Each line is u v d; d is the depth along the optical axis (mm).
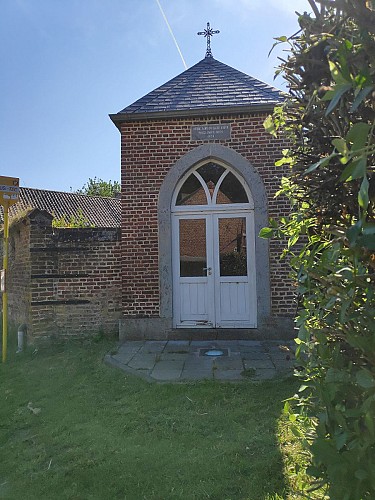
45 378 5969
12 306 9430
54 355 7203
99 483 3195
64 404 4883
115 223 25141
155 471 3316
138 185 8008
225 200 8086
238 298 7969
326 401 1783
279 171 7730
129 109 8078
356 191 1802
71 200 25828
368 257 1585
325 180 1906
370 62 1428
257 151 7812
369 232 1281
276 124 2420
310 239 2211
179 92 8469
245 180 7844
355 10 1454
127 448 3719
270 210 7754
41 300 8039
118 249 8336
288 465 3246
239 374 5562
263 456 3447
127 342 7656
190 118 7949
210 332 7723
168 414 4406
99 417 4438
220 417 4262
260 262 7723
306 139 2191
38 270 8047
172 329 7895
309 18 1856
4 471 3506
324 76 1811
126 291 7930
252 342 7449
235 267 8000
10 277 9578
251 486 3018
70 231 8281
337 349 1790
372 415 1559
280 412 4277
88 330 8203
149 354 6742
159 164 7977
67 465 3520
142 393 5031
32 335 7926
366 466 1600
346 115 1673
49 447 3859
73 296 8219
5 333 7188
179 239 8102
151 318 7855
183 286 8062
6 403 5074
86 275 8258
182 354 6703
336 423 1782
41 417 4555
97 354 7000
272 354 6562
